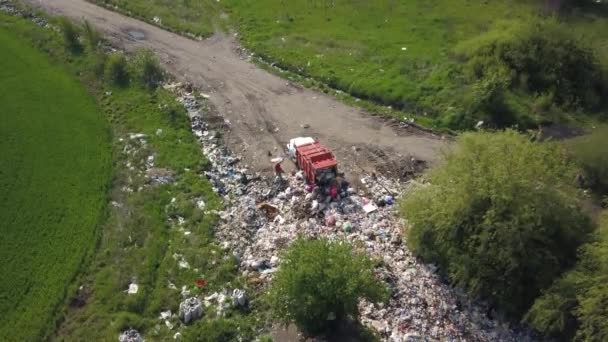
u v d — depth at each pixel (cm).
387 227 4109
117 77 5938
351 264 3200
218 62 6306
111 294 3675
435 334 3359
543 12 6775
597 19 6725
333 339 3322
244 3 7406
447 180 3631
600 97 5591
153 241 4038
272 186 4566
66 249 4047
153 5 7344
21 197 4497
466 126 5209
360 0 7281
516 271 3338
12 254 4012
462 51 5934
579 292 3117
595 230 3406
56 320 3553
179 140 5100
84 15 7088
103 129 5300
